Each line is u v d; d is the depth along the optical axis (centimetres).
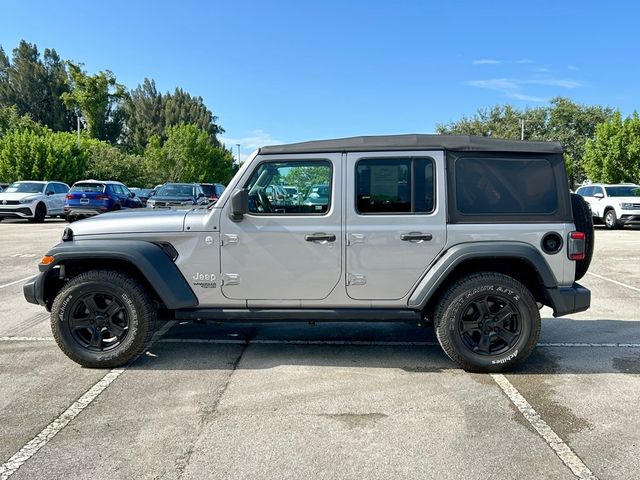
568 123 5053
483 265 436
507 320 421
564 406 360
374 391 386
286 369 433
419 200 420
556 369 435
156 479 268
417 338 525
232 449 298
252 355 469
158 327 553
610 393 383
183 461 285
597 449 300
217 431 320
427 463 283
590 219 438
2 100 7294
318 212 424
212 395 377
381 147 421
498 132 4978
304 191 426
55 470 277
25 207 1923
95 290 422
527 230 416
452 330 417
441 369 434
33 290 429
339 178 421
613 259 1091
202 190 1995
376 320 430
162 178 5131
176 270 429
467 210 419
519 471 276
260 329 557
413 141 423
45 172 3067
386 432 320
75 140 4116
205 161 5625
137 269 438
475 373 424
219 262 427
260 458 288
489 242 416
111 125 7169
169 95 10050
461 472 275
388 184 422
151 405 359
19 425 328
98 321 427
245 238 424
